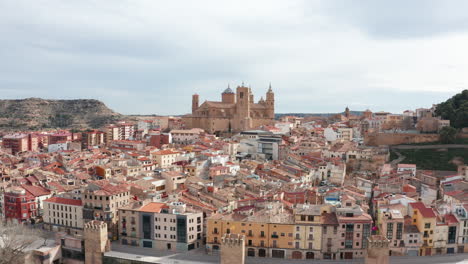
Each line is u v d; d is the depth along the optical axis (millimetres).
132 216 157750
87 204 165750
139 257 143750
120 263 142500
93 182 175750
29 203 185000
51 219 176250
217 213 158000
